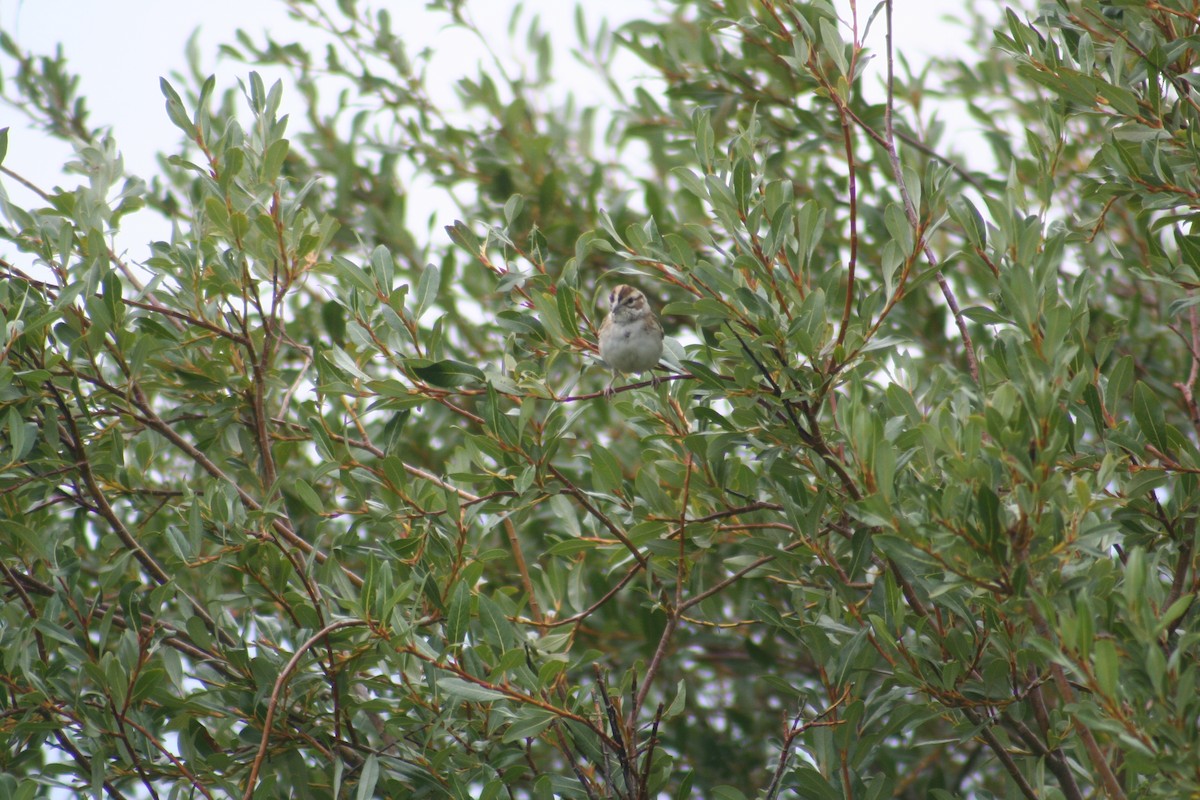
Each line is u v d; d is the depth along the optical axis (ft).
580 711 31.94
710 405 35.14
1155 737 23.84
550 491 35.32
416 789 32.89
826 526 34.35
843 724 31.04
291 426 43.62
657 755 34.32
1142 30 35.65
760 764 51.21
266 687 33.71
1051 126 35.45
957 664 30.04
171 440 39.42
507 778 33.68
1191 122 33.94
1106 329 49.19
